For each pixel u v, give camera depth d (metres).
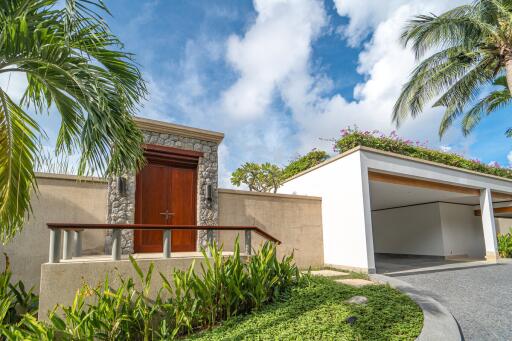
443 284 6.29
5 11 3.04
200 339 3.58
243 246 7.66
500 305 4.72
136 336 3.78
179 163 7.32
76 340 3.23
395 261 11.12
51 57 3.19
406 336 3.15
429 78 9.06
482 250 14.10
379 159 8.18
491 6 8.26
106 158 3.83
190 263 4.68
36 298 4.67
